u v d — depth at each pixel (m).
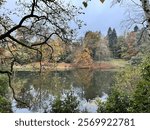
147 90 10.55
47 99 21.02
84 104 20.61
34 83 28.95
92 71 72.75
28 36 12.48
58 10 11.41
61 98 15.43
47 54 14.10
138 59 19.67
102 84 47.38
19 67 14.50
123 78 20.06
